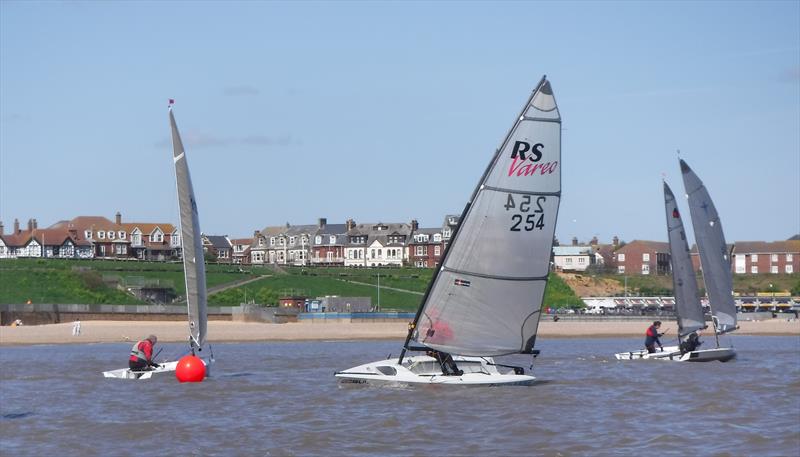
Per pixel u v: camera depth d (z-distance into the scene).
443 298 52.97
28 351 108.38
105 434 41.84
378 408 47.84
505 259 52.78
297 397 53.19
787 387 58.28
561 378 63.34
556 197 53.34
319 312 187.00
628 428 42.56
